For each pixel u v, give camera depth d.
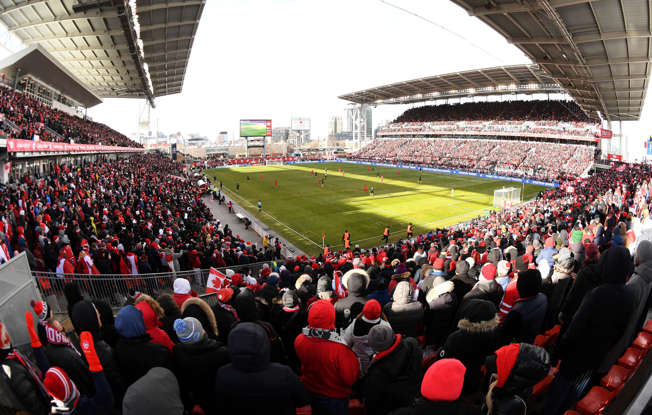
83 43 50.09
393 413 2.78
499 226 28.23
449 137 106.69
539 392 4.47
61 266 10.10
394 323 5.01
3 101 32.25
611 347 3.70
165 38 52.47
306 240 32.97
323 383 3.59
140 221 22.89
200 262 16.25
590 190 40.56
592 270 4.63
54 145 31.34
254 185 64.44
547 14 30.38
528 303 4.36
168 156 111.25
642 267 4.14
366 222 38.62
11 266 4.68
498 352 2.87
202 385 3.49
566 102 89.06
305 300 7.16
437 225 37.62
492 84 93.38
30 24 41.25
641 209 13.49
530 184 67.69
